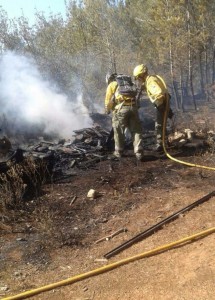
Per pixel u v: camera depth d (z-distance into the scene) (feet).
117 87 21.65
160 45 53.26
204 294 10.62
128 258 12.84
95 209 16.63
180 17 50.52
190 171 19.88
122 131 22.04
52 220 15.92
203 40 51.75
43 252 13.89
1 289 12.01
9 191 17.08
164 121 22.35
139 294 11.12
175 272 11.85
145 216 15.66
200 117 42.50
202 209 15.56
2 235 15.08
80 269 12.79
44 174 19.22
